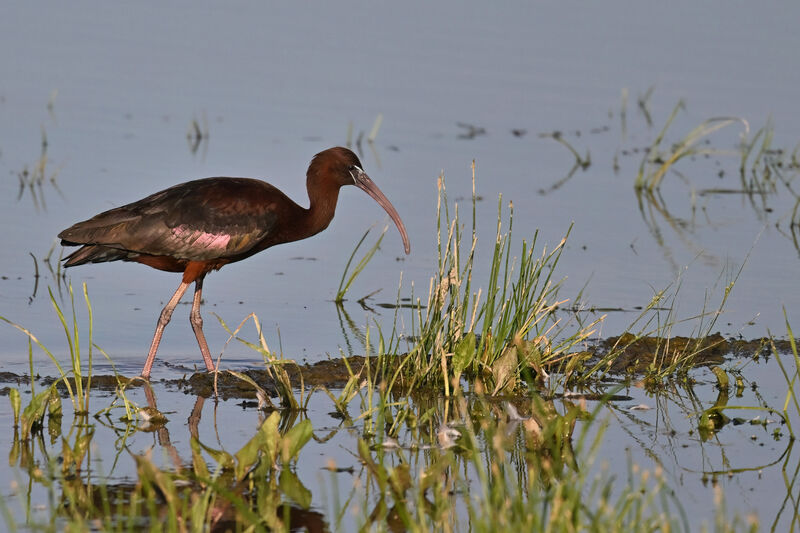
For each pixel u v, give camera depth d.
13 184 19.73
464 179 20.75
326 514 9.40
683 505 9.64
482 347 13.07
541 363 12.90
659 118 23.66
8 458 10.39
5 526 8.97
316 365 13.30
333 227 19.05
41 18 28.20
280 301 16.00
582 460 10.62
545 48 26.69
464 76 25.38
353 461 10.52
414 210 19.34
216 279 17.00
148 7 29.08
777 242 18.20
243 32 27.66
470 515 9.23
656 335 14.41
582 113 23.94
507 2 29.41
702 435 11.35
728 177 21.64
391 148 22.11
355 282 16.73
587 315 15.15
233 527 9.07
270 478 10.04
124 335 14.51
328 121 23.20
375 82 25.12
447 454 10.21
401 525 9.20
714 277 16.59
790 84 24.59
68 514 9.20
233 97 24.39
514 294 13.07
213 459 10.41
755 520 8.59
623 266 17.03
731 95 24.14
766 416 11.90
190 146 21.69
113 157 21.06
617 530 8.44
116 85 24.78
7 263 16.88
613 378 13.20
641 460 10.65
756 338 14.38
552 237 18.20
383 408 10.92
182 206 13.48
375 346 14.15
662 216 19.39
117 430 11.22
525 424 11.34
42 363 13.27
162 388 12.59
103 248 13.41
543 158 22.05
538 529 8.24
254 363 13.50
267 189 14.10
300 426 10.12
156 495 9.55
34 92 24.20
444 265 13.00
